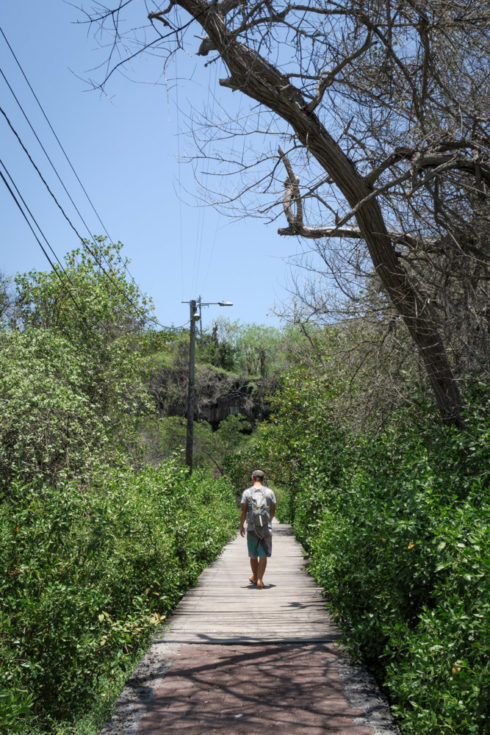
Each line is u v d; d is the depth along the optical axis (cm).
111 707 438
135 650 580
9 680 386
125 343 1978
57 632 435
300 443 1697
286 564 1231
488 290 646
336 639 602
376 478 623
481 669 305
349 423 934
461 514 379
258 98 533
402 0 467
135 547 677
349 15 484
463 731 306
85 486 1088
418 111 527
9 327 1567
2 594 443
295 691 457
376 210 592
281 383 2050
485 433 516
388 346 781
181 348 4459
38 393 1177
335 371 930
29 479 1070
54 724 413
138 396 1983
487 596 313
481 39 508
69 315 1914
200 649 574
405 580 448
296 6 472
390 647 465
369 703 430
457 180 602
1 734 343
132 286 2053
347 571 569
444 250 639
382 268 619
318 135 549
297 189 636
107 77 441
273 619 699
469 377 603
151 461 2655
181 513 949
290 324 942
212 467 3791
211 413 4497
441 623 347
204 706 430
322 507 1016
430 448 609
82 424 1345
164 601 717
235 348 5341
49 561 486
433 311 648
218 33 490
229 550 1519
